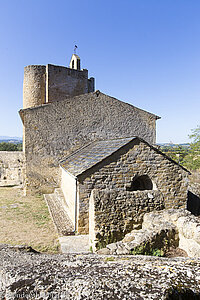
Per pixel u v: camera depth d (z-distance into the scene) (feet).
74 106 49.98
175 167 30.17
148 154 29.09
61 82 67.10
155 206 24.45
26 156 46.98
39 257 9.82
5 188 58.59
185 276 5.80
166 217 21.34
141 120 55.62
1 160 65.46
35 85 66.85
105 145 34.99
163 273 6.03
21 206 39.47
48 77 65.10
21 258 9.52
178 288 5.13
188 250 17.79
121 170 28.04
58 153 48.80
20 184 64.95
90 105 51.21
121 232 22.24
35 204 40.91
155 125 56.85
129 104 54.54
